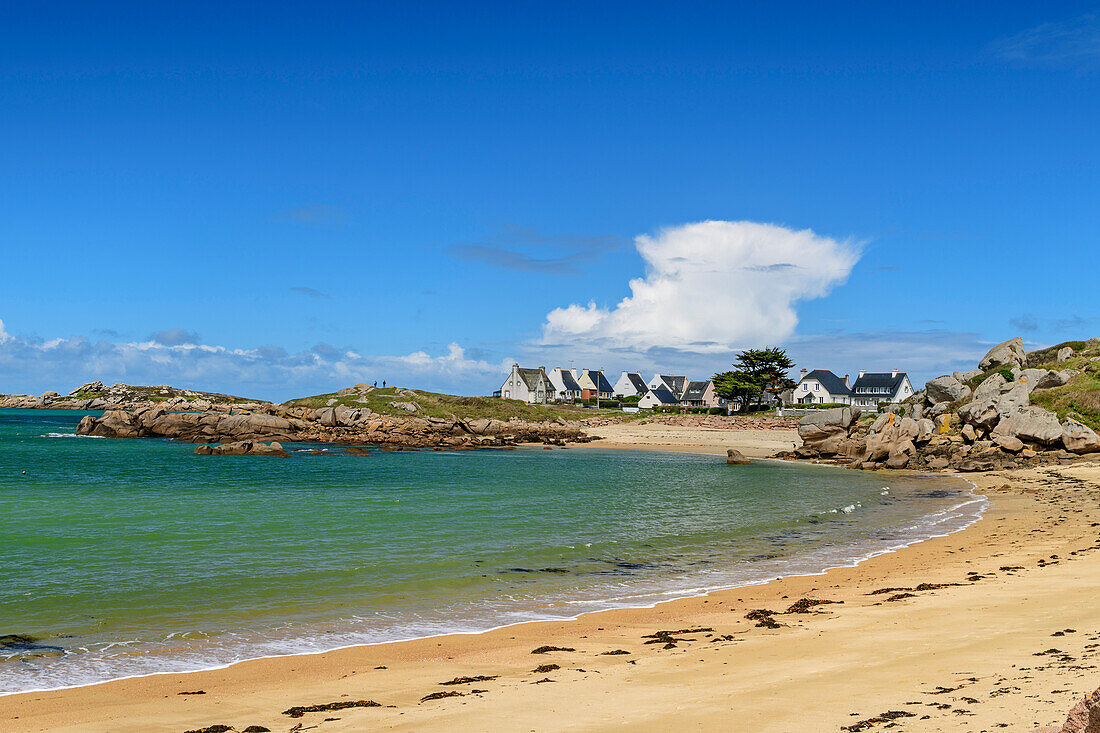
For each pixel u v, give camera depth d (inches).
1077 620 509.0
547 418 4753.9
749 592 763.4
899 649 473.1
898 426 2662.4
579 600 741.3
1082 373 2472.9
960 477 2105.1
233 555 966.4
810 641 519.8
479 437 4077.3
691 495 1760.6
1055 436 2199.8
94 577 832.9
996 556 880.9
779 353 4990.2
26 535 1109.7
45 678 498.9
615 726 350.9
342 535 1133.1
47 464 2447.1
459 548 1034.7
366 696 442.6
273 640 598.5
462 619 666.8
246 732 378.0
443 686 458.6
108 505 1472.7
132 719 408.2
